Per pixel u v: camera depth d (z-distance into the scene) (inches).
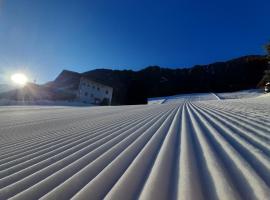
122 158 79.7
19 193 57.9
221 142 86.5
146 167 66.7
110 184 56.6
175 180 53.9
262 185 45.2
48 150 107.0
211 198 42.9
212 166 60.2
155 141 102.5
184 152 78.1
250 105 263.6
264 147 71.7
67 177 65.7
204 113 213.6
